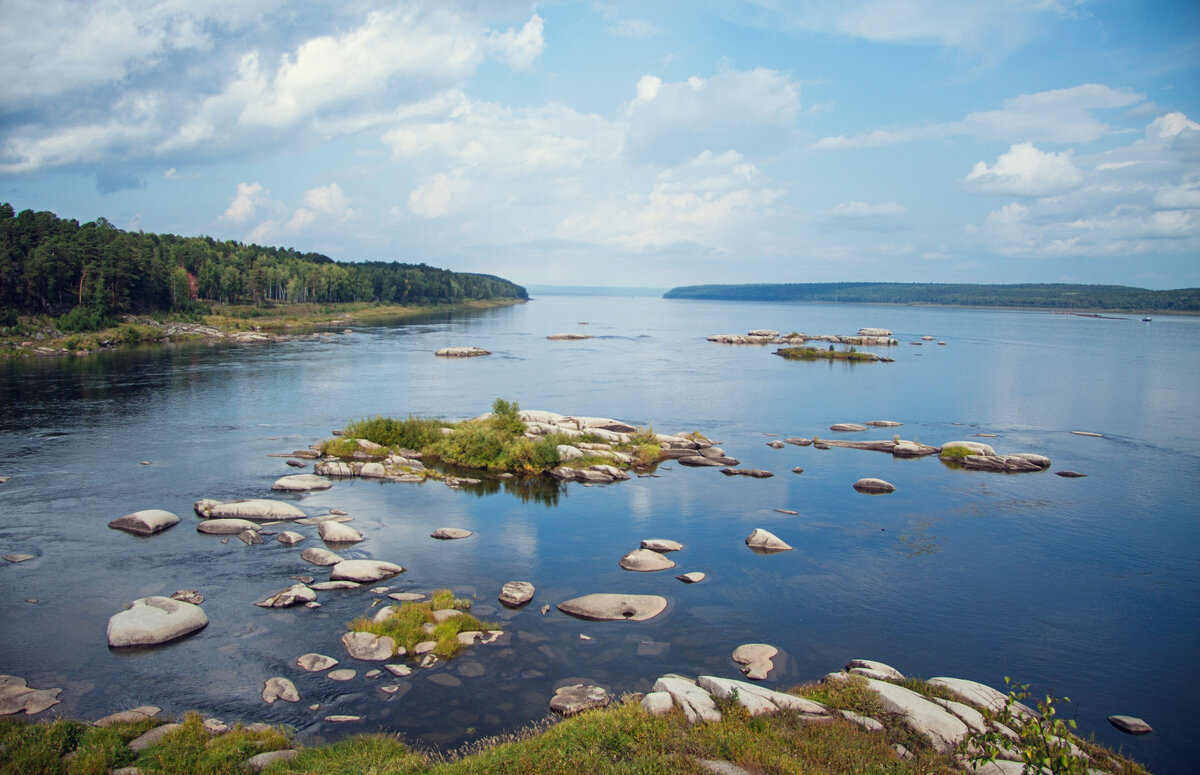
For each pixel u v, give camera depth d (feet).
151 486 130.82
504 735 56.24
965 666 72.23
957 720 53.57
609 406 233.76
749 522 118.93
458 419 200.13
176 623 73.26
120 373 282.56
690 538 110.11
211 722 57.11
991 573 98.22
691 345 482.69
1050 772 47.37
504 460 153.79
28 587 85.10
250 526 106.63
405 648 71.00
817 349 447.83
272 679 64.44
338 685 64.23
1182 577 97.81
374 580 89.10
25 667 66.49
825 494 137.80
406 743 55.21
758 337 521.65
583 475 145.89
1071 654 75.56
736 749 48.42
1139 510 129.49
